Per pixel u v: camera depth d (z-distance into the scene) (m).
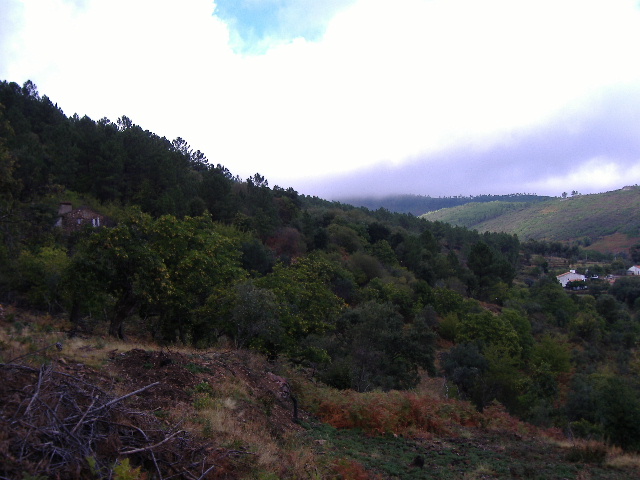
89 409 3.87
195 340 18.48
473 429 10.82
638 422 13.09
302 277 24.06
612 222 187.25
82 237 18.50
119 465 3.43
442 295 53.09
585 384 23.42
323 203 125.50
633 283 79.56
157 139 72.81
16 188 18.14
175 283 17.41
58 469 3.19
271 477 4.66
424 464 7.38
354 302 44.12
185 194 51.44
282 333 16.47
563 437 11.46
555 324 55.53
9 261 21.75
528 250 144.00
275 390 9.40
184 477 4.04
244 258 40.53
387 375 19.02
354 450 7.64
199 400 6.58
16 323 10.09
